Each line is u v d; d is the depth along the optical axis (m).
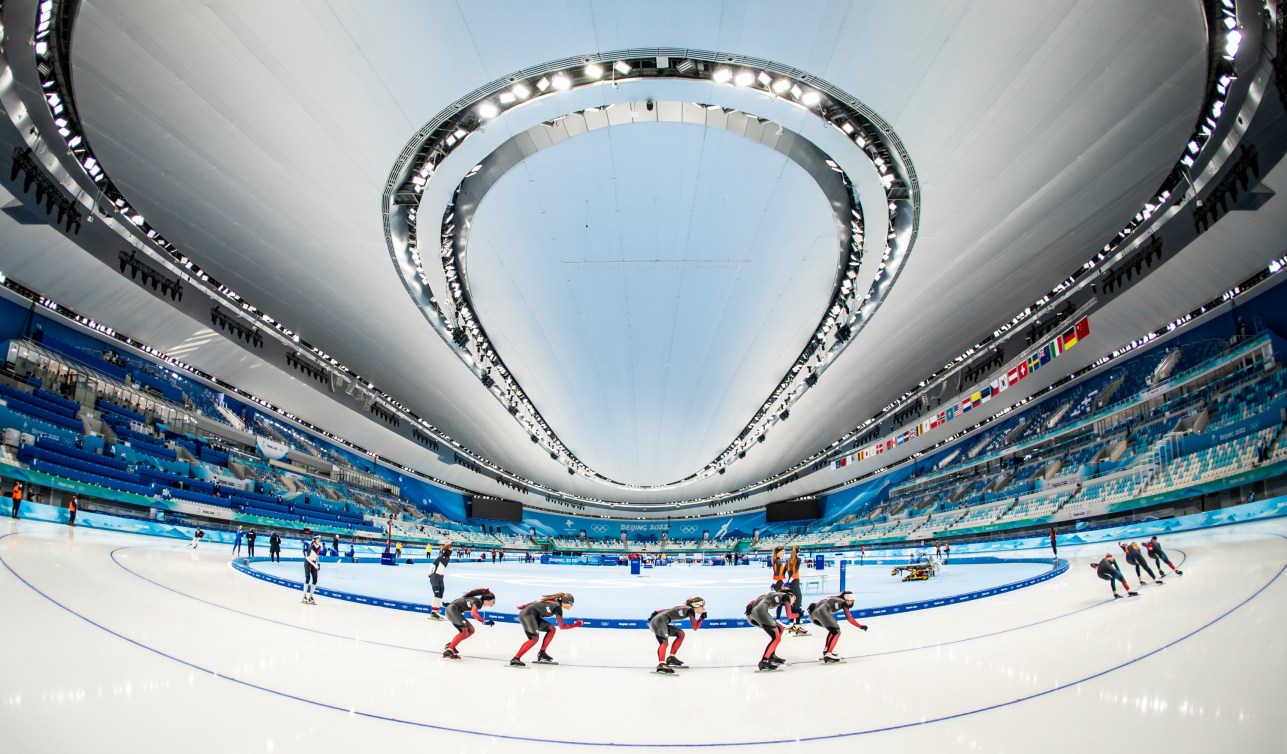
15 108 13.52
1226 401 21.72
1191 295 21.20
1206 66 11.70
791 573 9.76
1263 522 17.39
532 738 4.59
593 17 10.59
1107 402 27.91
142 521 22.77
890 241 16.92
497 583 20.67
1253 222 17.31
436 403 35.97
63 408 22.17
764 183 15.48
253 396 32.50
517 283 20.47
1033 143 13.30
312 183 14.83
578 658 7.79
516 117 12.73
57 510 19.16
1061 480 29.88
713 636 9.53
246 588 12.62
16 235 18.19
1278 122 13.41
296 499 34.44
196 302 24.97
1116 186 15.38
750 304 22.25
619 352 27.34
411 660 7.18
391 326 23.80
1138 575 11.87
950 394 35.03
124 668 5.38
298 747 4.10
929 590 16.20
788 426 41.25
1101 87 11.95
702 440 45.12
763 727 4.87
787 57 11.44
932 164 13.66
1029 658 6.87
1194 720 4.53
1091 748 4.17
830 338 24.70
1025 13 10.29
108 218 18.88
